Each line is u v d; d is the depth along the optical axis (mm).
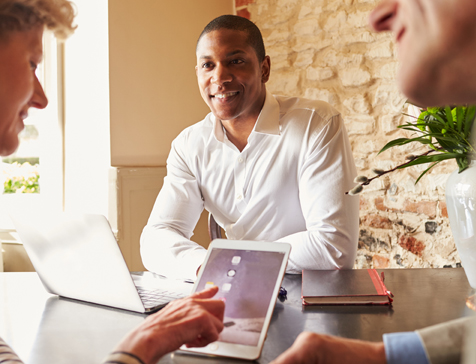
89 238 1002
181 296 1104
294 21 2965
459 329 664
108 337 870
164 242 1534
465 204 1041
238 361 765
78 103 2918
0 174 3064
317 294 1021
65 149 3000
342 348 669
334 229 1475
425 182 2430
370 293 1012
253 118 1709
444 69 411
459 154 1068
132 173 2826
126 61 2822
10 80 751
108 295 1040
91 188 2879
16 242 2955
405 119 2506
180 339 715
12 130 797
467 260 1086
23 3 744
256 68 1663
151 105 2965
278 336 847
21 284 1324
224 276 909
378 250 2621
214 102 1657
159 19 2988
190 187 1799
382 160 2592
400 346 663
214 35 1620
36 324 950
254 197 1723
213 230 1873
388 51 2559
